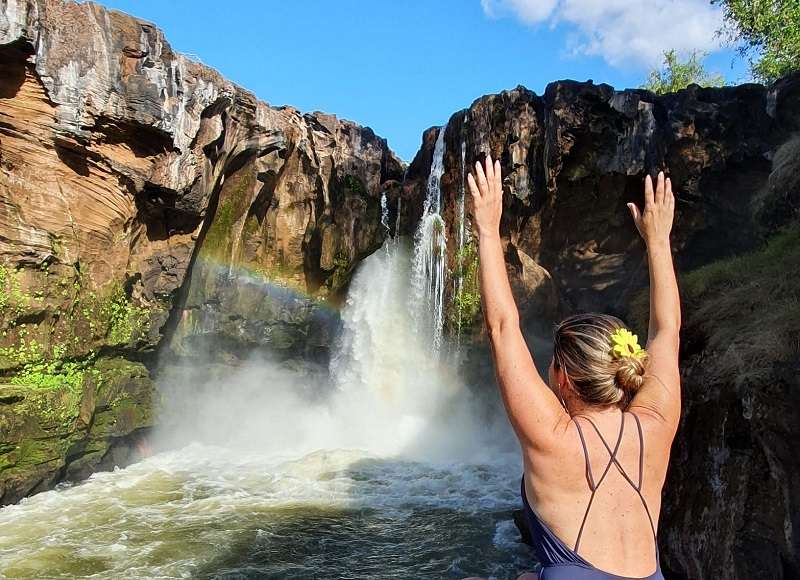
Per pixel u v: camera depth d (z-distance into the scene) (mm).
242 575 9477
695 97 17594
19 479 12102
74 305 13547
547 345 18984
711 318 8461
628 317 11234
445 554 10383
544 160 19000
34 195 12773
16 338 12328
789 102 16750
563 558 1871
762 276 8484
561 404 2078
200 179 15555
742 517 6570
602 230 19797
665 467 2000
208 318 18219
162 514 12250
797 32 22797
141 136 14188
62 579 9219
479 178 2127
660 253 2359
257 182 17828
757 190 16906
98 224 14047
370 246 21422
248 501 13219
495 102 19797
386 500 13383
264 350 20016
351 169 20938
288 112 18672
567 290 19734
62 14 12656
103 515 12055
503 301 2020
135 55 13742
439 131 22141
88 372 14062
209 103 15172
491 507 12891
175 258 16188
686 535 7309
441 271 21203
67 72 12758
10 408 11930
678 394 2102
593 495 1896
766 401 6371
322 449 17703
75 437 13430
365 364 21953
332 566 9891
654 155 17812
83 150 13383
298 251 19516
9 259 12195
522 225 19797
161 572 9523
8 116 12367
